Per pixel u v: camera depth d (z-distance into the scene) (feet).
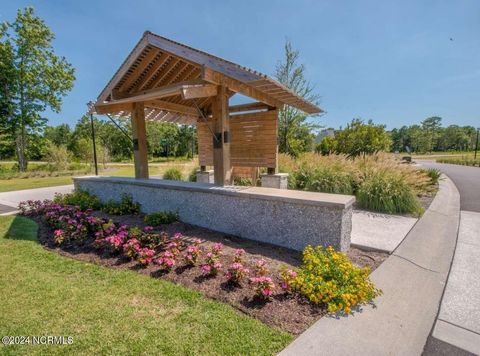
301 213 11.00
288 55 39.81
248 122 20.07
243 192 12.65
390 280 8.74
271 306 7.00
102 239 11.26
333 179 21.45
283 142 40.55
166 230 13.97
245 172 22.26
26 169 62.54
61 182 40.78
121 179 19.57
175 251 10.08
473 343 5.87
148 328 6.21
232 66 11.32
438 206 19.80
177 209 15.84
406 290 8.12
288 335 5.97
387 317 6.75
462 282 8.65
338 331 6.16
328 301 6.98
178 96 19.70
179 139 142.51
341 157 25.34
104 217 16.66
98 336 5.96
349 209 10.82
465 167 61.36
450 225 15.01
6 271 9.34
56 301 7.36
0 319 6.56
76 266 9.74
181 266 9.46
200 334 5.99
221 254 10.48
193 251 9.62
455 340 5.97
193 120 24.72
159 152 144.97
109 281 8.52
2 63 55.47
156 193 16.94
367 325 6.41
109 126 131.54
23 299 7.46
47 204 18.89
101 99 16.74
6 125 59.41
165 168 33.27
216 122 14.33
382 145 39.99
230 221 13.39
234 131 20.92
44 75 62.23
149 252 9.79
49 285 8.27
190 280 8.45
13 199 25.72
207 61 12.03
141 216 16.84
